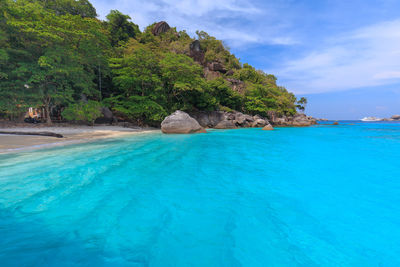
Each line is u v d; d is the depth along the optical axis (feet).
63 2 107.45
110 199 12.21
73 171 17.75
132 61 81.41
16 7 63.98
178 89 94.27
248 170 19.62
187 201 12.16
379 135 64.39
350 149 33.78
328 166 21.50
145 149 29.78
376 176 17.79
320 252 7.55
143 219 9.89
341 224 9.62
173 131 55.21
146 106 77.10
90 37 69.41
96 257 7.05
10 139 33.17
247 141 43.88
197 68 96.37
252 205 11.72
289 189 14.43
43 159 21.71
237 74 187.52
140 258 7.05
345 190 14.25
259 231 8.96
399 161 24.31
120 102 80.53
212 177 17.20
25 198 12.14
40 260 6.82
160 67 91.97
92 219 9.80
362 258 7.23
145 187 14.48
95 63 76.89
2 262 6.65
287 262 6.98
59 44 62.44
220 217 10.22
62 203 11.50
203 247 7.77
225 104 129.70
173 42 169.37
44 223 9.32
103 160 22.03
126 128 68.33
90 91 74.90
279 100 170.30
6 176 16.02
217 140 44.24
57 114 74.79
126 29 132.57
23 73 54.49
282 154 28.48
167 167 20.21
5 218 9.72
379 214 10.66
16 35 57.41
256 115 135.95
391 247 7.89
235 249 7.68
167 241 8.10
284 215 10.52
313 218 10.21
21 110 57.77
